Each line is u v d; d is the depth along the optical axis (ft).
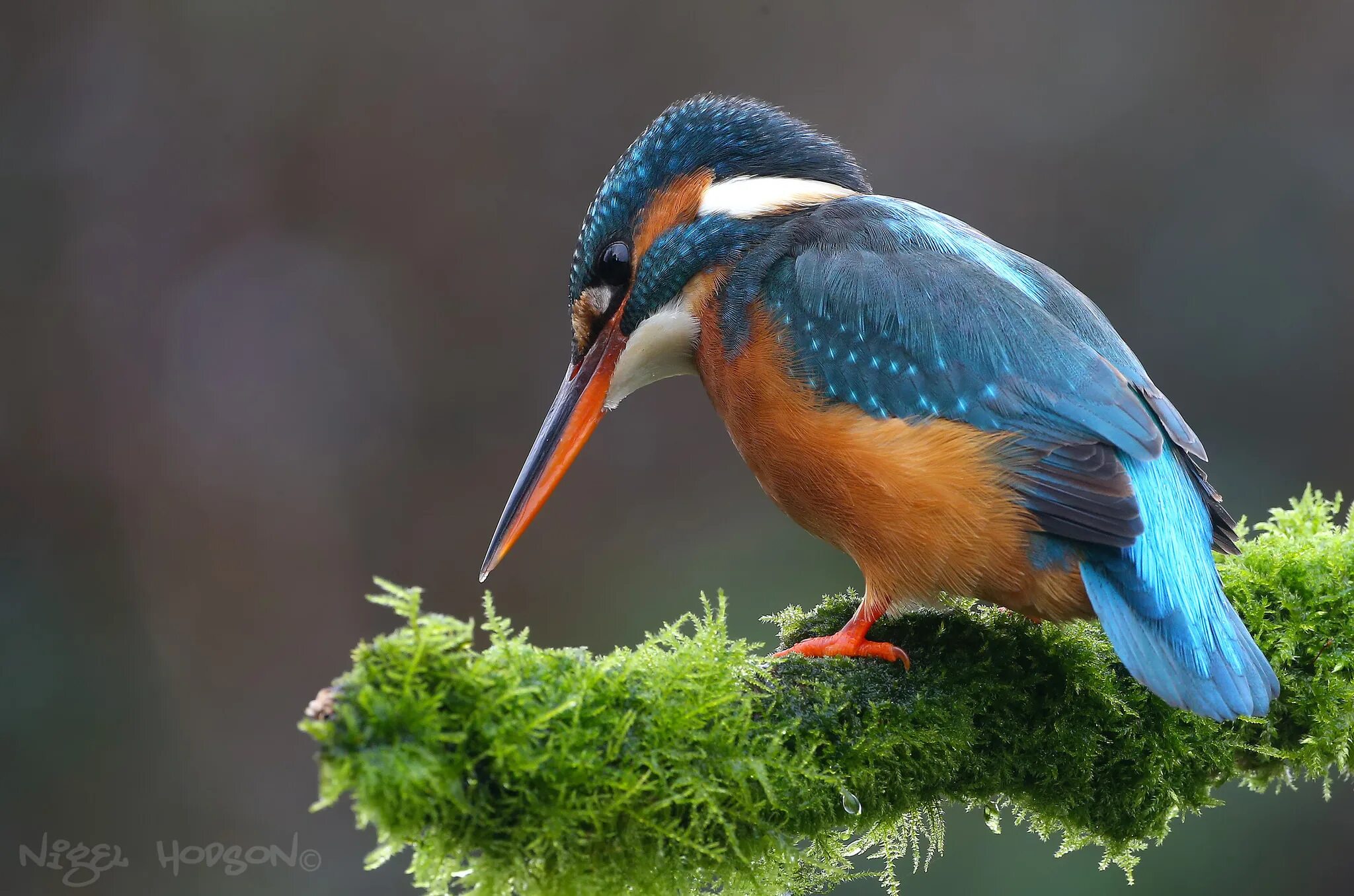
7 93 52.11
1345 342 47.73
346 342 52.54
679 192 19.99
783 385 17.81
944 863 34.14
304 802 44.96
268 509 50.67
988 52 52.70
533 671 12.89
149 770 45.24
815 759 14.56
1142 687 16.56
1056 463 16.19
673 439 49.93
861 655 16.58
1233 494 46.32
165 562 49.90
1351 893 34.17
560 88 54.19
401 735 11.58
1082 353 16.97
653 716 13.09
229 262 53.16
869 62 53.31
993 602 17.20
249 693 48.24
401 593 11.93
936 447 16.61
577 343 20.97
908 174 52.54
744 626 45.88
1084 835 16.90
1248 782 18.53
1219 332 48.83
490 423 53.06
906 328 17.17
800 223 19.22
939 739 15.20
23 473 50.08
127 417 51.03
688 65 54.13
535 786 12.31
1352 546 18.08
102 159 52.47
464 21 53.98
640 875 12.94
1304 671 17.42
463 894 12.69
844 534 17.62
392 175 53.83
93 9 52.65
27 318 51.11
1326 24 50.47
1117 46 51.93
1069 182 51.49
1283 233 49.37
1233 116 50.83
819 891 14.83
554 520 49.70
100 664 47.44
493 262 53.93
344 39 53.57
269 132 53.36
